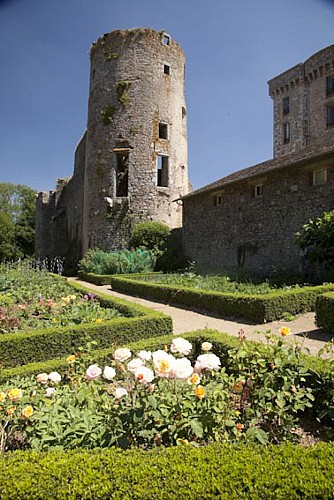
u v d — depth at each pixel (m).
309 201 12.51
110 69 22.97
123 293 13.05
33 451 1.93
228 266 16.28
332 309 6.09
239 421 2.50
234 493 1.57
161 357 2.34
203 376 2.71
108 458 1.80
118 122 22.52
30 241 44.34
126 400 2.39
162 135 23.86
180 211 24.08
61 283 12.09
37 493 1.61
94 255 20.14
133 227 21.89
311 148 15.04
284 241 13.43
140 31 22.92
